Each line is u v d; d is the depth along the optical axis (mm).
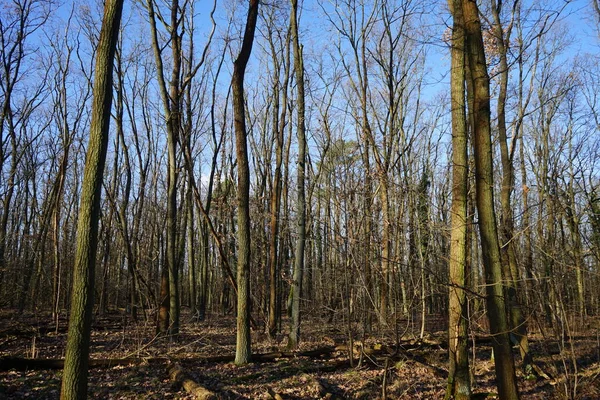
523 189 8547
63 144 21781
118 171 27141
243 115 10125
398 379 8453
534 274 6973
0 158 19750
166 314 12992
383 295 7688
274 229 14547
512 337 9172
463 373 6812
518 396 5754
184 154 12656
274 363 9773
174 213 13609
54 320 17625
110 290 23016
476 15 6504
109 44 5328
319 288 11227
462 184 7031
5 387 7520
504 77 9727
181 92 13977
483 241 6141
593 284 7270
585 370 7754
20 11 19953
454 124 7180
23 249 25703
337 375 8734
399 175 12570
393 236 7887
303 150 12445
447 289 7551
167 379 8344
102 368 9156
